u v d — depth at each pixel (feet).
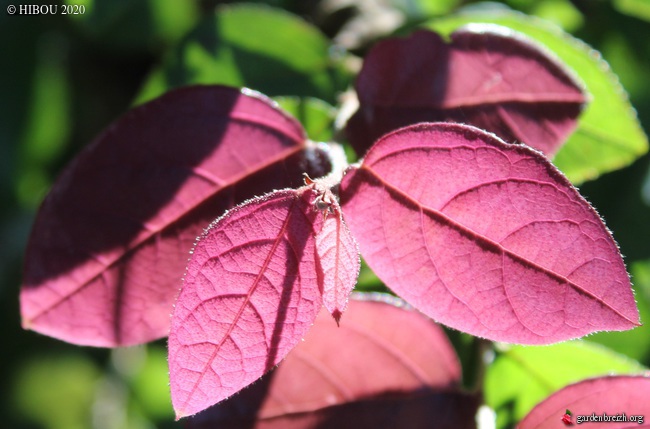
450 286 0.52
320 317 0.59
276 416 0.59
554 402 0.56
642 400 0.55
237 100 0.56
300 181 0.56
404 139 0.52
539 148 0.59
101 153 0.55
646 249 0.84
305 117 0.66
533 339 0.51
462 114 0.59
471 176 0.51
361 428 0.59
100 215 0.55
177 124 0.55
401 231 0.52
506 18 0.70
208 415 0.59
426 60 0.60
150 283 0.55
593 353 0.64
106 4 0.84
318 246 0.50
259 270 0.50
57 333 0.55
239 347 0.50
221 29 0.73
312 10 0.83
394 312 0.59
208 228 0.49
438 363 0.60
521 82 0.59
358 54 0.78
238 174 0.56
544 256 0.50
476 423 0.60
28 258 0.54
